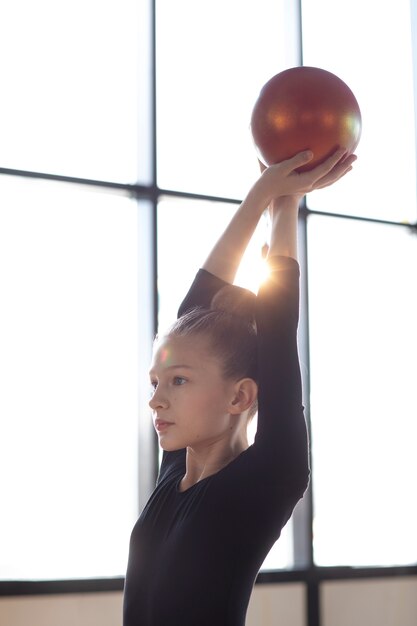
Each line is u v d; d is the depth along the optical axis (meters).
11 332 3.97
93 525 4.05
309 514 4.55
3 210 4.02
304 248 4.68
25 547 3.92
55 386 4.03
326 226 4.78
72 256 4.12
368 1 5.00
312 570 4.44
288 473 1.12
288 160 1.31
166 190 4.34
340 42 4.91
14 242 4.02
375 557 4.72
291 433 1.13
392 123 5.02
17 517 3.92
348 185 4.86
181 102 4.45
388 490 4.79
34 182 4.08
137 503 4.15
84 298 4.12
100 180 4.20
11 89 4.07
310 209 4.73
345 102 1.35
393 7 5.07
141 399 4.21
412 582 4.70
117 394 4.15
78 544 4.01
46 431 3.99
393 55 5.05
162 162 4.38
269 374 1.14
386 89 5.02
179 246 4.39
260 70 4.62
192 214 4.43
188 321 1.21
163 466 1.35
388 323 4.90
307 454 1.14
